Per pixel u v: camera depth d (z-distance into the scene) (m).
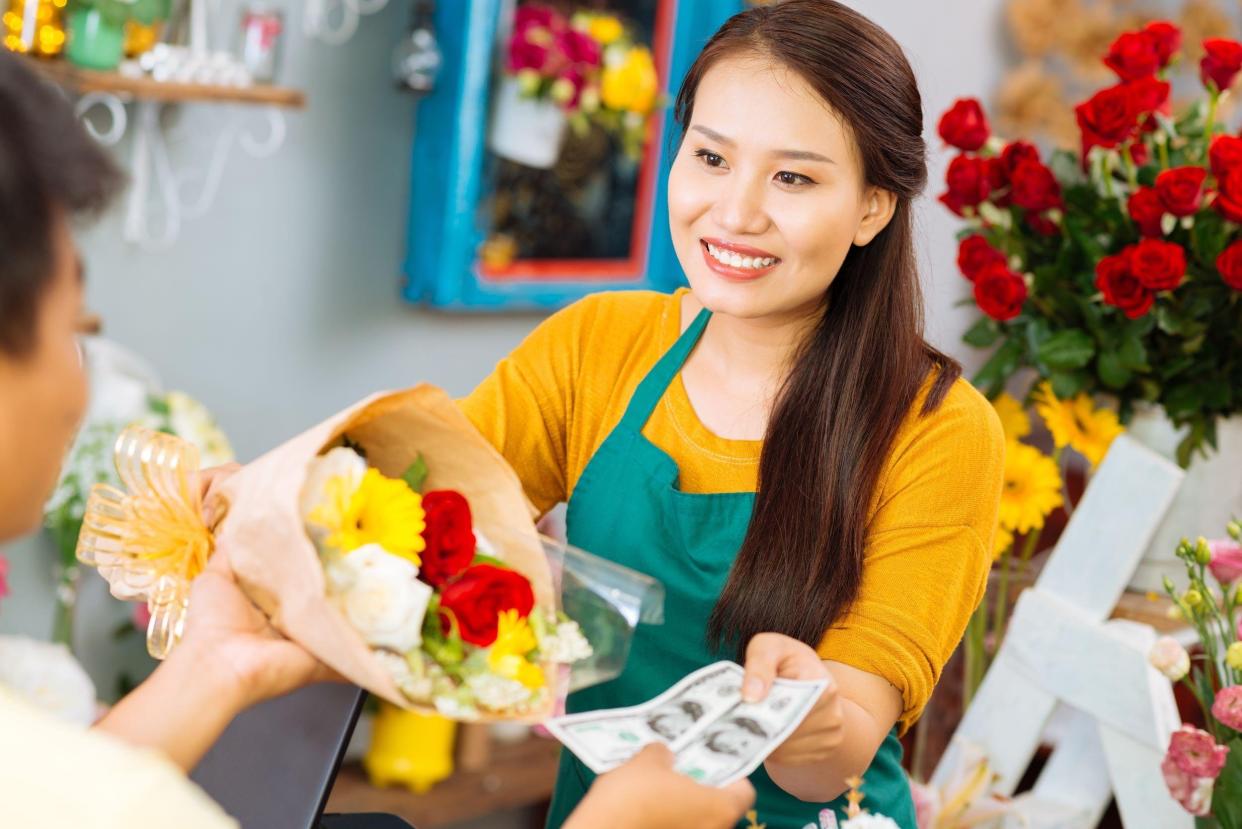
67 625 2.58
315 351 3.03
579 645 1.13
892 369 1.44
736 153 1.36
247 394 2.96
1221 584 1.70
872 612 1.39
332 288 3.02
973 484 1.43
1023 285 2.03
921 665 1.39
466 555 1.10
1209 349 2.04
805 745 1.23
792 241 1.35
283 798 1.24
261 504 1.04
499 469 1.16
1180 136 2.12
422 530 1.08
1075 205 2.07
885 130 1.36
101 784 0.75
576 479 1.58
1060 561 2.09
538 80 2.95
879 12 3.53
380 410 1.10
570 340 1.59
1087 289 2.05
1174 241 2.01
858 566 1.41
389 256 3.09
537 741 3.18
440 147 2.98
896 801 1.52
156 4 2.45
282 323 2.97
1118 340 2.03
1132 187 2.05
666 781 1.05
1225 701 1.57
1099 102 2.01
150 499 1.17
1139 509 2.04
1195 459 2.08
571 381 1.58
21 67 0.82
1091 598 2.07
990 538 1.45
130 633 2.85
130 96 2.54
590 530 1.52
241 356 2.93
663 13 3.17
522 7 2.96
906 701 1.40
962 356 3.78
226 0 2.71
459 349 3.26
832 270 1.39
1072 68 3.88
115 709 0.99
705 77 1.39
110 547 1.19
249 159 2.84
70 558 2.52
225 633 1.03
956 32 3.74
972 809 2.08
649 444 1.50
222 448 2.58
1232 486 2.10
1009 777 2.12
